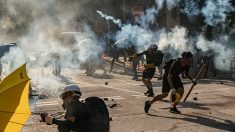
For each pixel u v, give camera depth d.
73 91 4.36
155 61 11.41
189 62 8.89
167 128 7.75
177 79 9.00
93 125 4.24
